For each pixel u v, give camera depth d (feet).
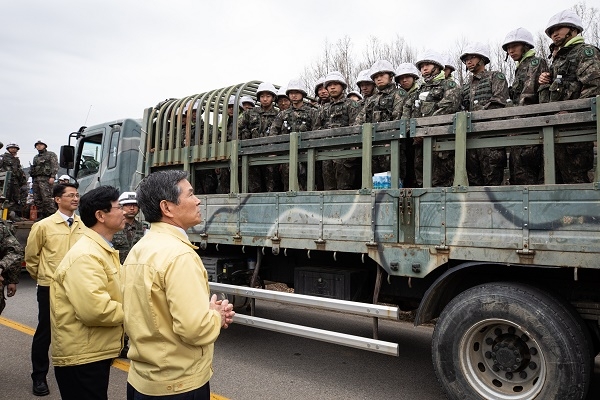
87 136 22.12
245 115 17.83
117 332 8.19
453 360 10.32
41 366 11.58
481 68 14.26
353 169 14.75
